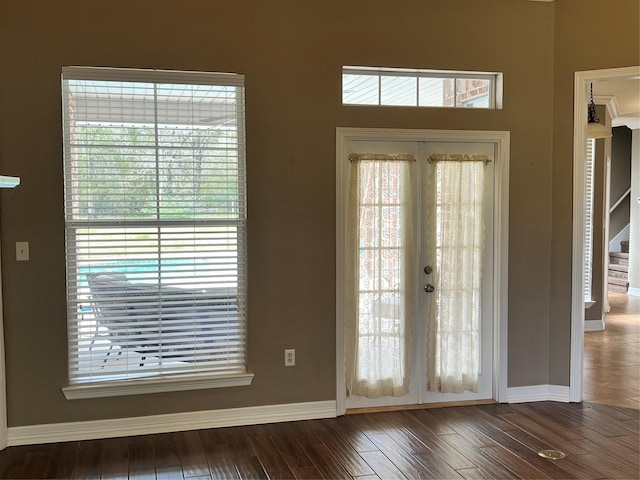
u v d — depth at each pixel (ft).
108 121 12.16
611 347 20.43
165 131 12.42
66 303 12.09
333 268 13.39
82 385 12.09
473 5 13.79
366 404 14.06
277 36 12.82
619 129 35.68
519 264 14.39
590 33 13.83
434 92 13.98
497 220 14.32
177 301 12.64
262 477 10.51
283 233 13.10
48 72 11.76
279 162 12.98
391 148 13.76
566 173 14.25
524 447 11.83
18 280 11.85
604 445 11.93
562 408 14.14
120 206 12.29
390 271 13.87
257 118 12.82
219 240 12.91
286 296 13.19
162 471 10.77
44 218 11.91
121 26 12.03
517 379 14.56
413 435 12.46
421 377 14.26
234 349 13.06
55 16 11.73
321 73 13.09
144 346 12.54
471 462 11.14
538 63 14.20
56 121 11.85
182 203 12.59
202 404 12.86
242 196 12.92
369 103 13.62
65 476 10.57
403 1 13.43
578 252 14.28
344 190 13.46
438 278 14.15
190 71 12.39
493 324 14.57
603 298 23.54
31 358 11.98
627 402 14.60
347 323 13.74
